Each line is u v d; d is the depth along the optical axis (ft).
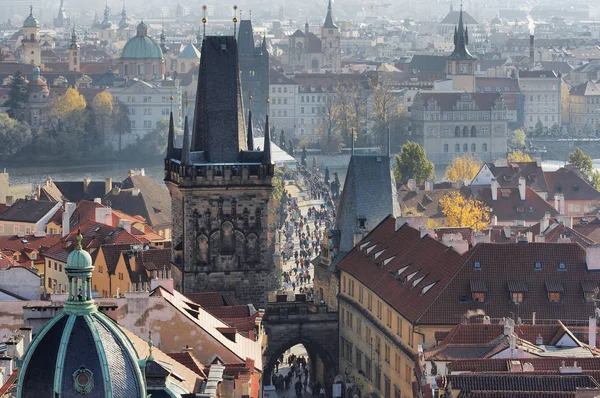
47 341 533.96
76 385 529.45
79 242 545.44
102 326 538.06
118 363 534.78
